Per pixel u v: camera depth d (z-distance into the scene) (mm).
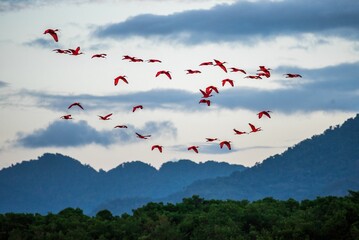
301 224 173000
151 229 186125
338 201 186000
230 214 192250
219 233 176750
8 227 189500
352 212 175125
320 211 186500
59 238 179375
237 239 172750
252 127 105812
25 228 190000
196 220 189625
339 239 170875
